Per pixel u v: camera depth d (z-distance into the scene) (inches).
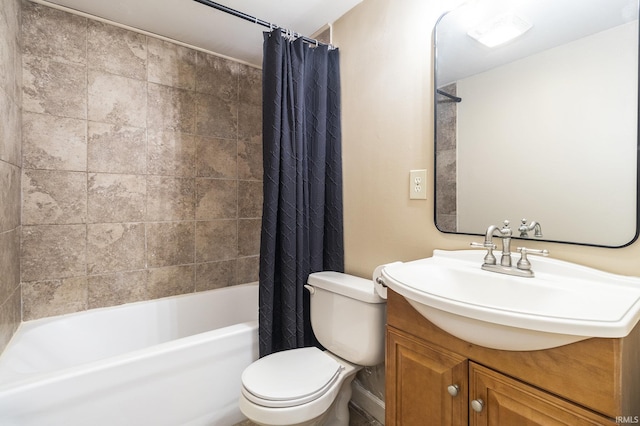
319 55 68.4
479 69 46.8
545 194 40.6
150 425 52.2
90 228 71.3
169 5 66.1
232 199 92.4
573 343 27.4
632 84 33.8
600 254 36.5
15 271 59.7
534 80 41.3
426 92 53.9
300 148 64.2
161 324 78.5
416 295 34.1
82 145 69.8
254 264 97.0
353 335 55.6
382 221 62.1
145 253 78.6
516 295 37.3
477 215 47.6
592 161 36.6
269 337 61.5
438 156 52.2
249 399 45.8
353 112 67.8
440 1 51.9
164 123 80.4
